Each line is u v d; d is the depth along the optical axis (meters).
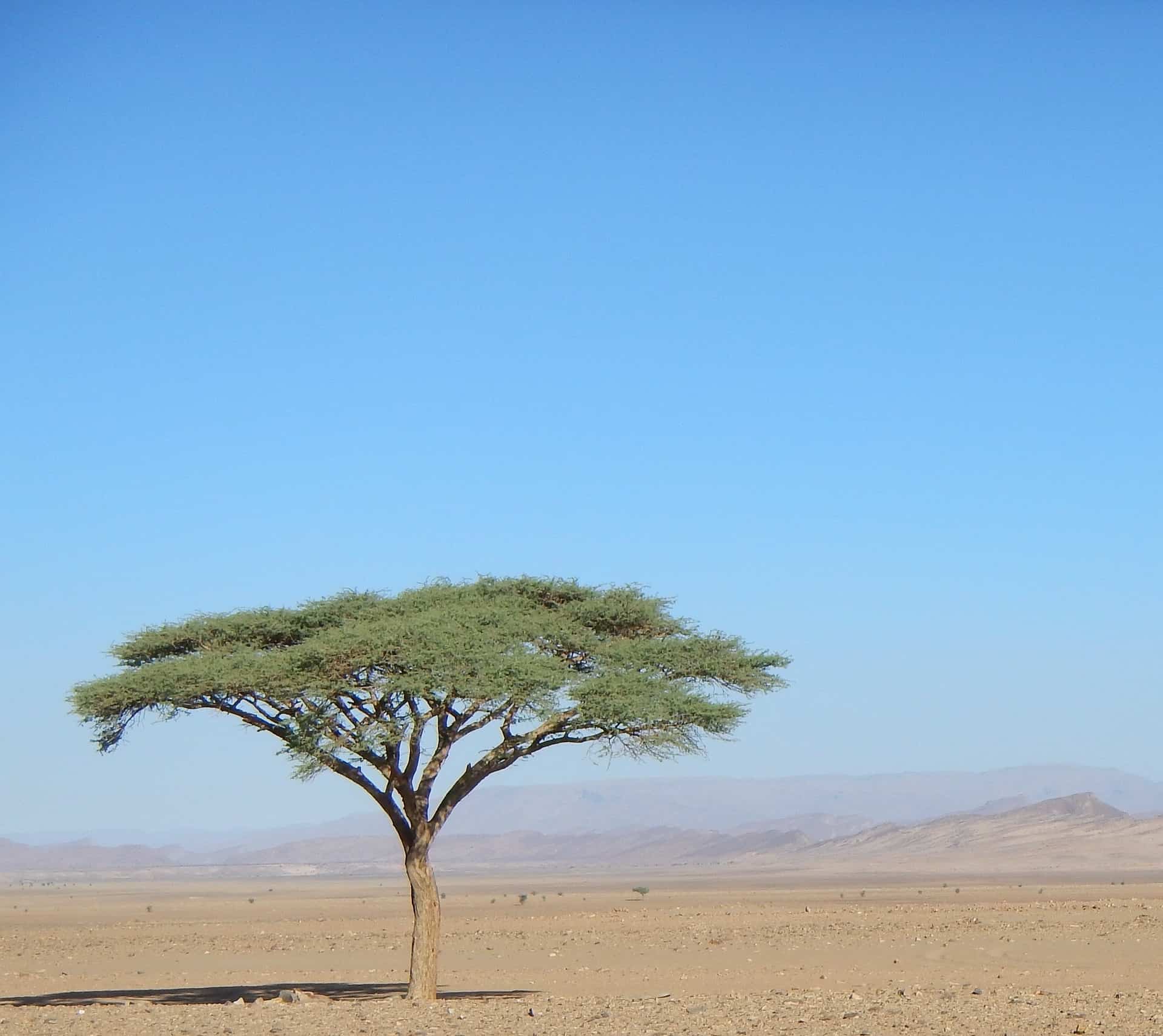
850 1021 27.19
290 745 31.89
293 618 33.88
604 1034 25.89
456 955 51.22
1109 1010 28.62
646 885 163.88
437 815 32.94
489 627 31.88
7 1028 28.56
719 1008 30.20
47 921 88.56
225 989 40.41
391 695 31.52
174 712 32.66
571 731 32.66
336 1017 29.70
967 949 48.25
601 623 34.47
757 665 34.25
